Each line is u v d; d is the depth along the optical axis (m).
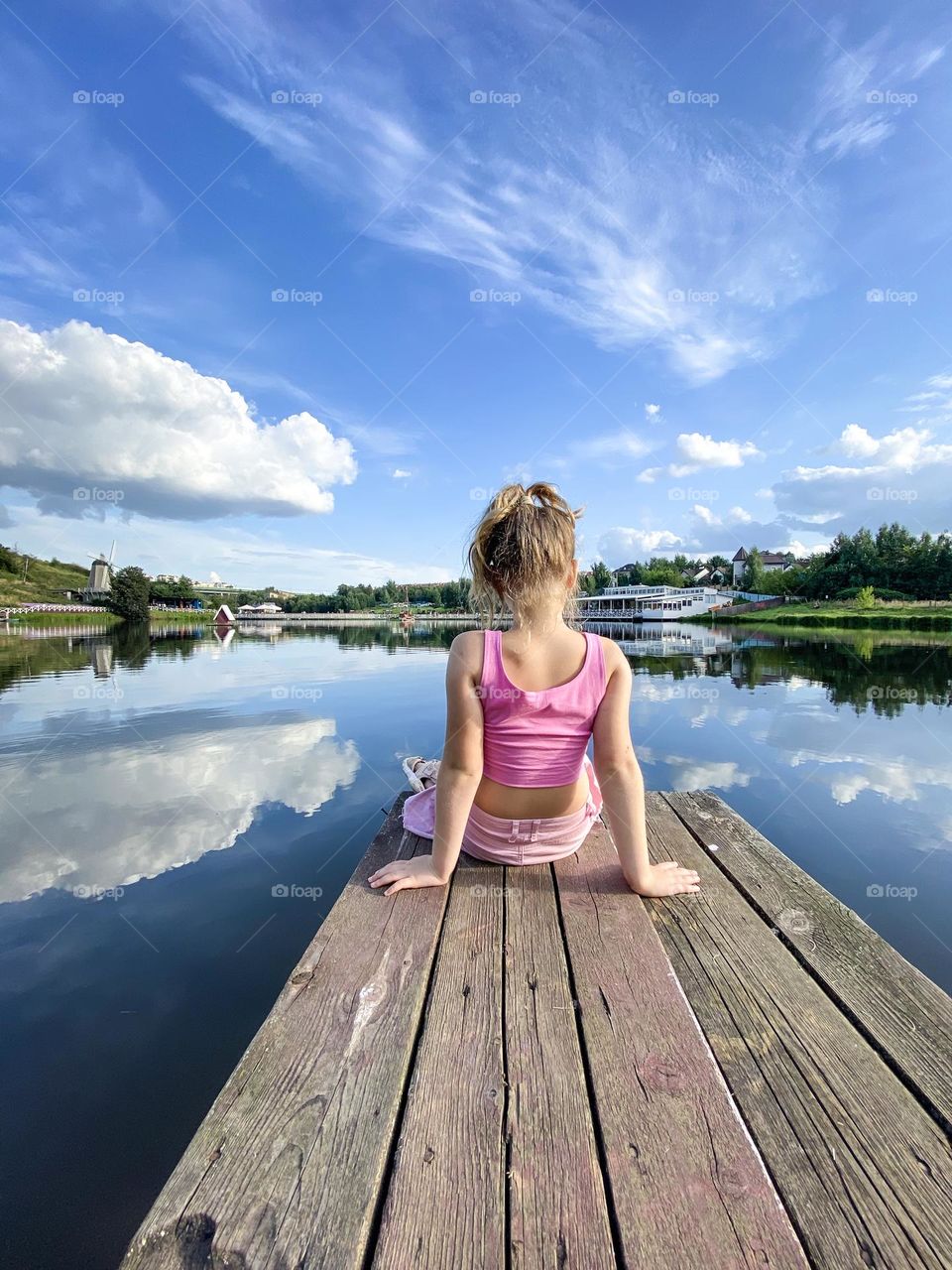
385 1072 1.26
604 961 1.64
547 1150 1.08
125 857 3.65
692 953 1.71
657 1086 1.22
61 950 2.71
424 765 3.13
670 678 12.84
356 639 29.08
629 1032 1.38
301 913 3.02
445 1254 0.90
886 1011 1.45
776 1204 0.98
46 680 12.05
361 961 1.64
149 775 5.32
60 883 3.33
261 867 3.53
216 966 2.60
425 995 1.52
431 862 2.06
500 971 1.60
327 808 4.48
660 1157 1.06
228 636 31.64
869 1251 0.91
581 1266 0.88
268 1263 0.88
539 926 1.82
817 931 1.81
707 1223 0.95
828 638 28.48
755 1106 1.18
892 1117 1.15
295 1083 1.22
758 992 1.54
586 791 2.21
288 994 1.50
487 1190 1.00
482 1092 1.21
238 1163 1.04
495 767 2.01
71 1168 1.68
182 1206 0.96
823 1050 1.33
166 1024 2.24
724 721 7.83
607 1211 0.97
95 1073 2.01
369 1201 0.98
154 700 9.43
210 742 6.57
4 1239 1.49
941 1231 0.94
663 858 2.35
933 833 4.12
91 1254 1.46
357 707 8.73
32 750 6.21
